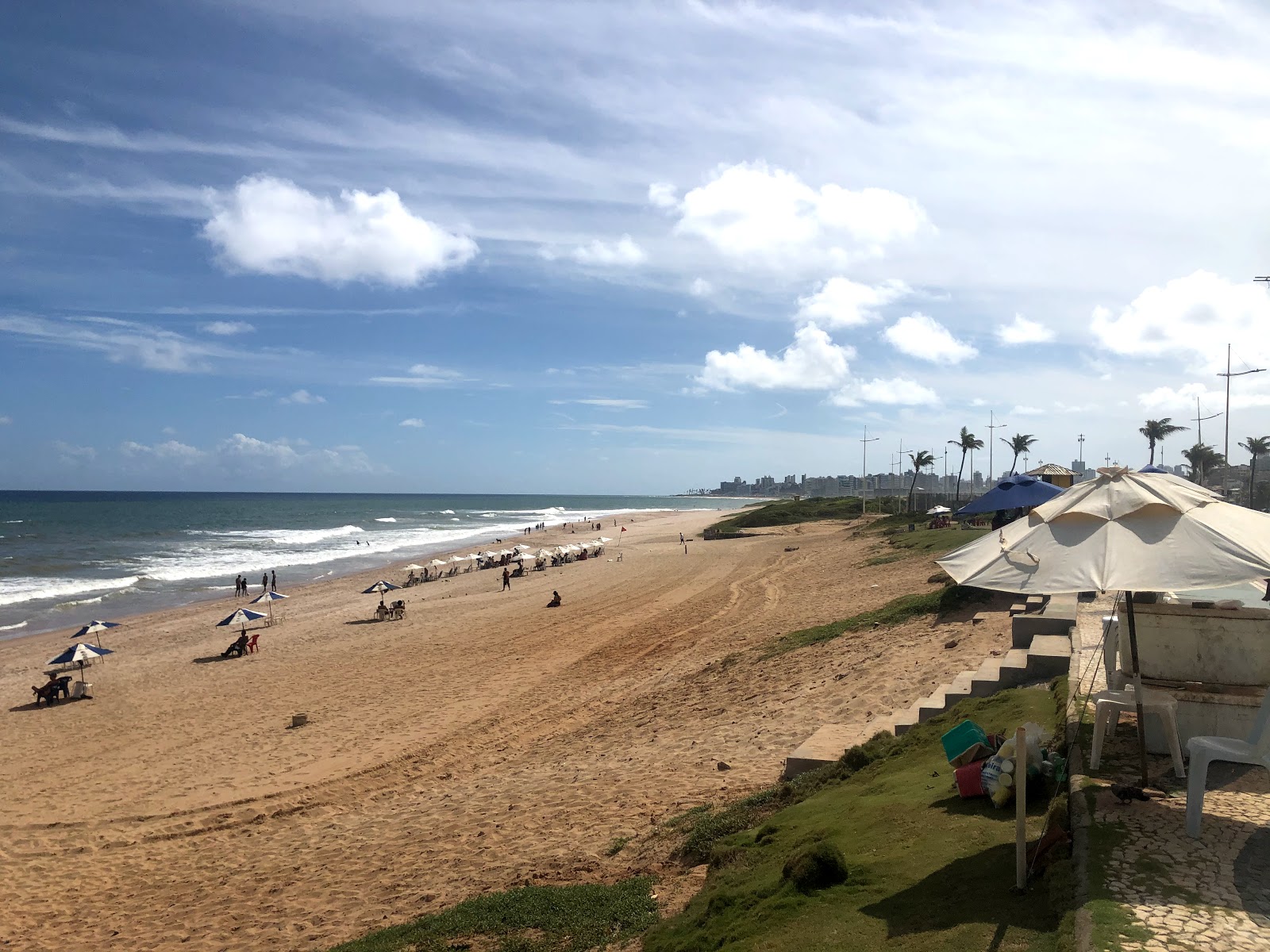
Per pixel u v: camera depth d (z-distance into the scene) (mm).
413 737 16500
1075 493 5672
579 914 6980
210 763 15789
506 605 34750
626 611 30359
